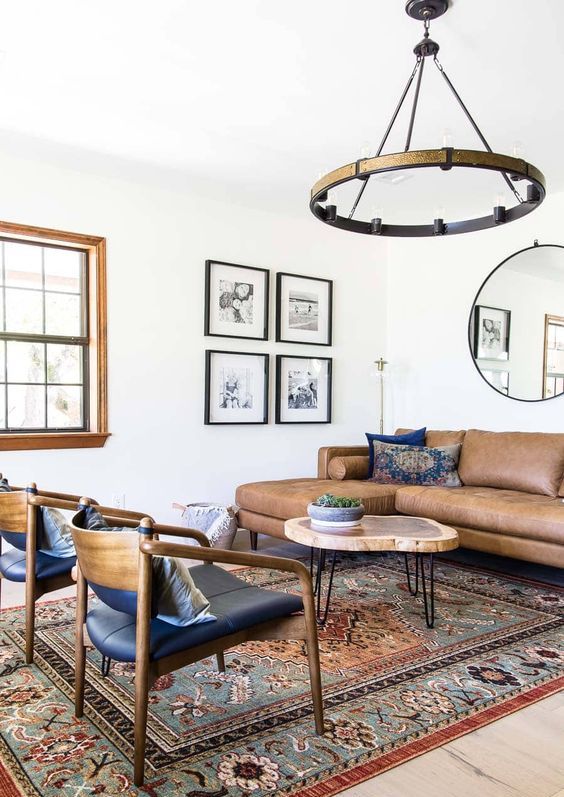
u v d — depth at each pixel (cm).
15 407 372
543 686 211
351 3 219
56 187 374
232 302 449
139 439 407
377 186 409
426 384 513
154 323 413
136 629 153
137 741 154
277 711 193
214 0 218
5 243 369
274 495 384
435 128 323
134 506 405
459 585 334
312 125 320
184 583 161
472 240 479
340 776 159
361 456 451
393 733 180
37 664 225
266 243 470
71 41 243
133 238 404
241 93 286
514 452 396
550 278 427
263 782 156
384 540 250
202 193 428
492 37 239
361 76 270
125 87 280
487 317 468
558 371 420
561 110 301
